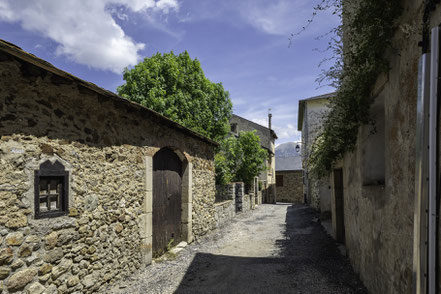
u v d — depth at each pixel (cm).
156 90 1108
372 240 324
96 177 376
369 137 362
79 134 351
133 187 454
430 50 168
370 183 366
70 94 337
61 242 316
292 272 442
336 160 577
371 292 329
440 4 159
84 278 347
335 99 407
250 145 1588
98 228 376
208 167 812
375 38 242
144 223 480
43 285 293
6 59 266
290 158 3050
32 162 288
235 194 1291
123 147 435
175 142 597
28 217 281
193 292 379
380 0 228
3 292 256
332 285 378
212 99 1354
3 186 260
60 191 324
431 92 159
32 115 291
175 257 543
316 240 673
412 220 204
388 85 258
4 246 258
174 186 627
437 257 157
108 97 382
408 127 211
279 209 1564
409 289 210
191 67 1270
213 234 789
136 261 456
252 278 425
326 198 1067
